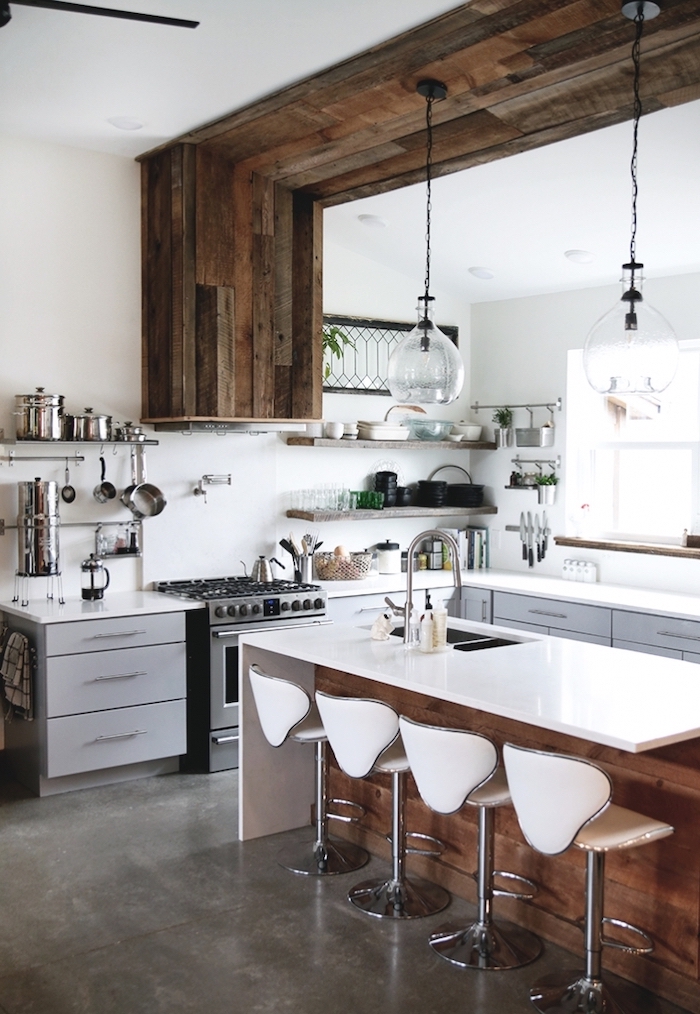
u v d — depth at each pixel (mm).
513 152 4520
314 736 3844
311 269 5508
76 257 5234
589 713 2951
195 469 5672
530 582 6188
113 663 4824
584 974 3035
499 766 3564
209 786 4953
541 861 3469
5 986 3082
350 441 6176
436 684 3318
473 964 3225
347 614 5781
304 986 3096
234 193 5172
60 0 2682
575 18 3279
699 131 4094
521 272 6199
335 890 3791
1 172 4980
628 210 4969
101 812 4590
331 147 4703
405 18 3383
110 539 5383
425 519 6977
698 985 2980
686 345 5801
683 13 3186
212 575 5773
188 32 3541
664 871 3080
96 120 4664
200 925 3490
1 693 5133
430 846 3904
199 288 5105
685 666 3645
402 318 6688
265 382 5336
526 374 6688
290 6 3301
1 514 5059
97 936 3408
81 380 5285
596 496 6422
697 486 5875
